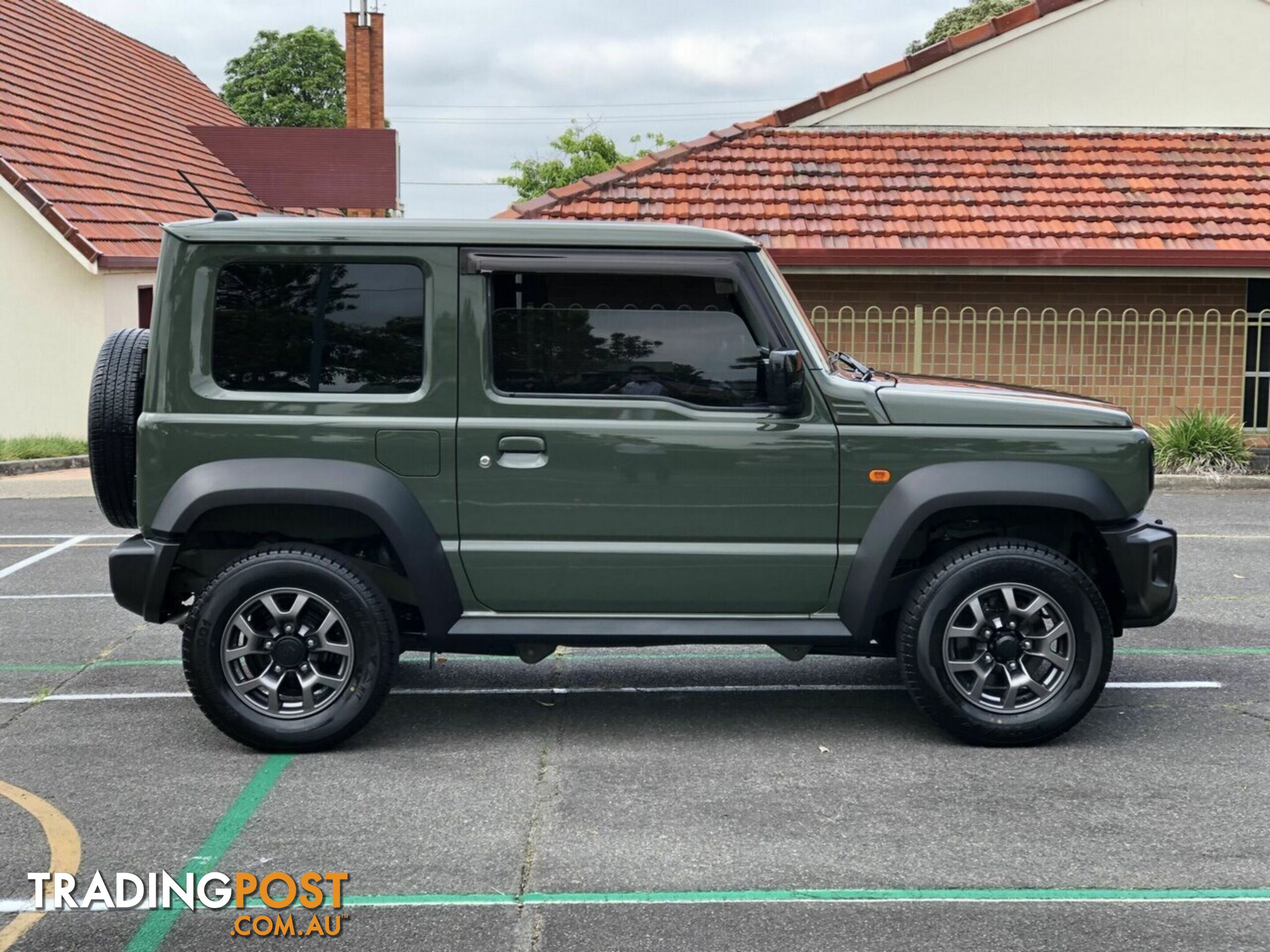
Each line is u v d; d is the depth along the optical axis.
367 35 35.50
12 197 16.45
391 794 4.96
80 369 16.97
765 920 3.87
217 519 5.41
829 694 6.41
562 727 5.84
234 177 25.95
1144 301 15.94
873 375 5.95
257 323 5.34
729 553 5.38
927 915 3.90
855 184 16.22
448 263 5.34
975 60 17.23
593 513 5.37
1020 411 5.41
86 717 6.01
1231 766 5.24
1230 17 17.00
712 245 5.37
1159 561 5.46
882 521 5.35
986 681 5.42
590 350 5.38
